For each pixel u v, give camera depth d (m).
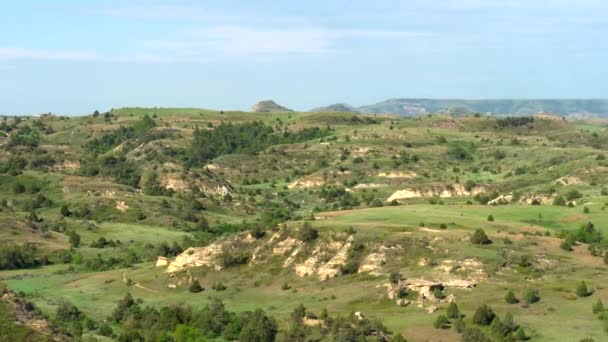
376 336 85.31
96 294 124.12
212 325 96.31
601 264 112.44
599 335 82.00
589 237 130.62
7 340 76.62
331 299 107.75
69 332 86.69
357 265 117.56
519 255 112.44
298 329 88.75
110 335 95.00
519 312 93.00
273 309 106.69
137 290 125.31
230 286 122.12
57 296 122.00
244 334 89.50
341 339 84.25
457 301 99.12
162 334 91.31
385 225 131.62
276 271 124.06
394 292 103.81
